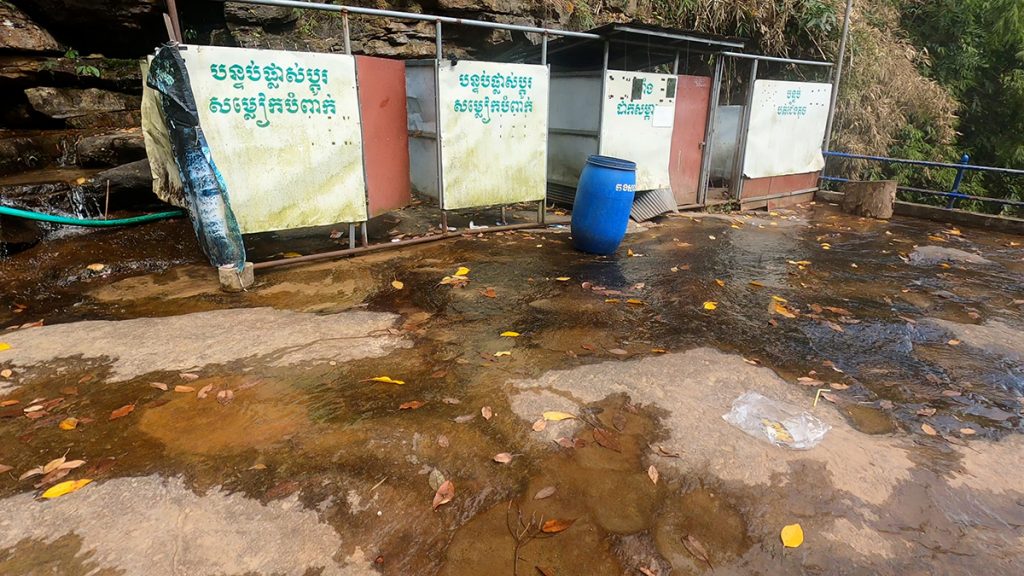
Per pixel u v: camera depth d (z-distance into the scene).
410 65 5.72
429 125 5.72
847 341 3.94
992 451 2.78
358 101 4.92
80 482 2.34
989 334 4.14
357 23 7.57
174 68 3.96
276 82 4.46
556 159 7.59
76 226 5.12
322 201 4.95
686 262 5.63
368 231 6.21
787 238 6.82
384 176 5.44
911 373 3.53
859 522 2.29
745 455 2.62
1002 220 7.46
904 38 12.06
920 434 2.89
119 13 6.46
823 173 10.35
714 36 6.80
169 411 2.85
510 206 7.74
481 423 2.79
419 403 2.95
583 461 2.55
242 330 3.76
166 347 3.50
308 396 3.01
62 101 6.44
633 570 2.03
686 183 7.85
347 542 2.10
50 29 6.48
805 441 2.74
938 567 2.10
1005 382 3.46
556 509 2.29
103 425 2.73
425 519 2.22
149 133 4.57
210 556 2.02
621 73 6.60
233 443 2.62
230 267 4.43
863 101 10.23
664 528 2.22
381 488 2.36
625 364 3.42
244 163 4.48
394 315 4.10
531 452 2.60
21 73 6.14
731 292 4.82
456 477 2.44
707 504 2.35
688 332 3.96
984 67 12.44
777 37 9.67
